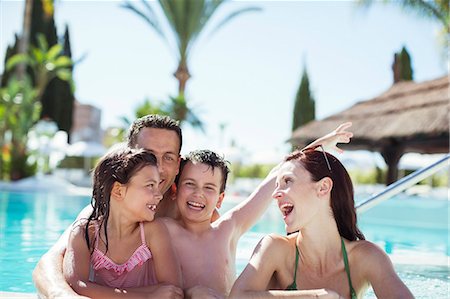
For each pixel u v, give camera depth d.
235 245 2.54
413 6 16.09
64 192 13.62
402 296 1.75
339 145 15.17
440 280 3.44
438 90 13.55
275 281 2.04
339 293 1.90
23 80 17.25
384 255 1.89
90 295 1.89
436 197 11.69
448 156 2.97
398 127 12.95
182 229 2.34
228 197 13.12
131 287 2.00
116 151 2.14
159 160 2.41
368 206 3.06
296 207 1.88
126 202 2.05
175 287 1.98
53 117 24.06
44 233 5.71
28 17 18.48
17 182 14.57
